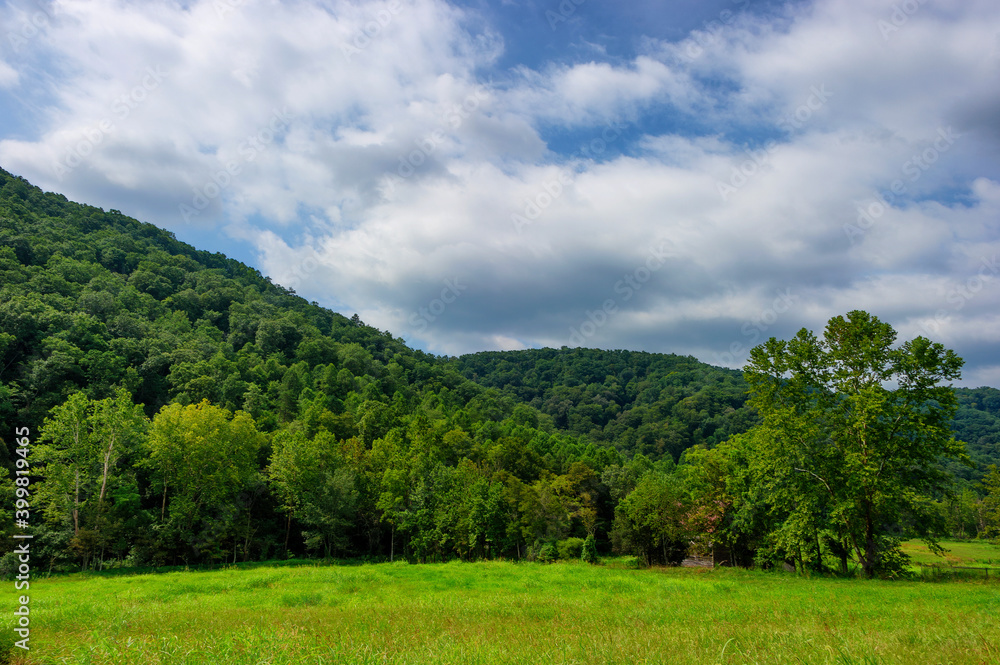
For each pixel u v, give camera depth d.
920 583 25.84
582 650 8.84
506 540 57.28
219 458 50.94
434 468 60.78
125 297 99.25
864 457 29.48
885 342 30.36
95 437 44.91
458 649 8.83
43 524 42.78
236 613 15.71
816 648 8.59
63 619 14.37
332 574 29.58
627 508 52.62
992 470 53.47
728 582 25.89
